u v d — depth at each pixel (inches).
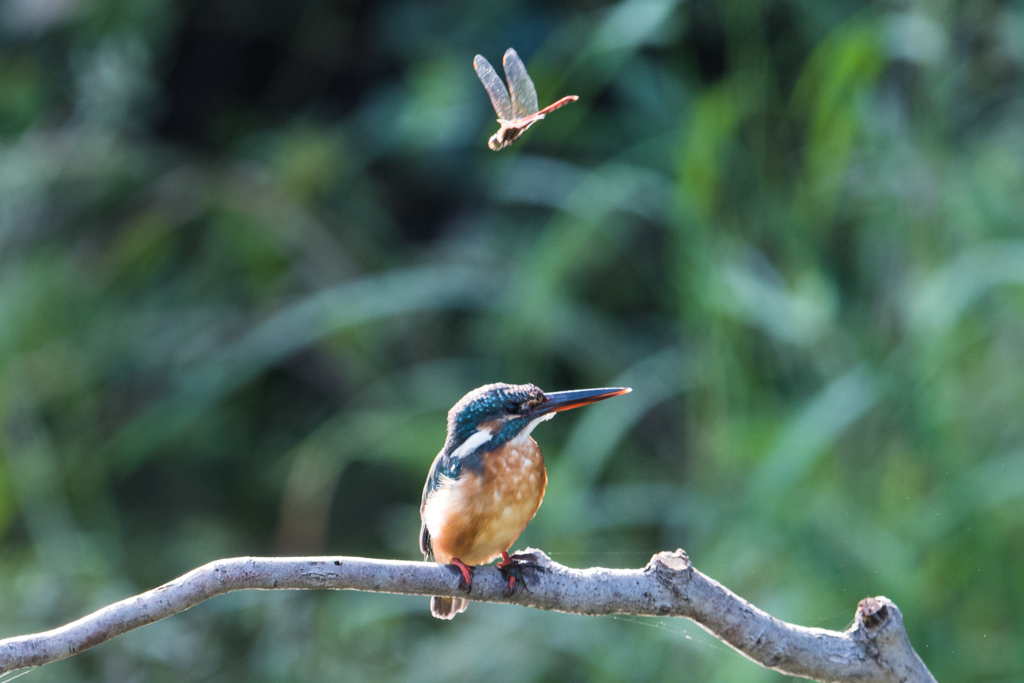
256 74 741.9
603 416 458.3
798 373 401.1
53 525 545.3
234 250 646.5
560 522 428.8
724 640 177.9
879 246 407.2
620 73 492.4
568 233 471.5
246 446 639.8
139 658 466.9
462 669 430.0
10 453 540.7
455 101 622.8
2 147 660.1
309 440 566.3
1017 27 420.2
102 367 627.5
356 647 469.1
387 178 679.7
